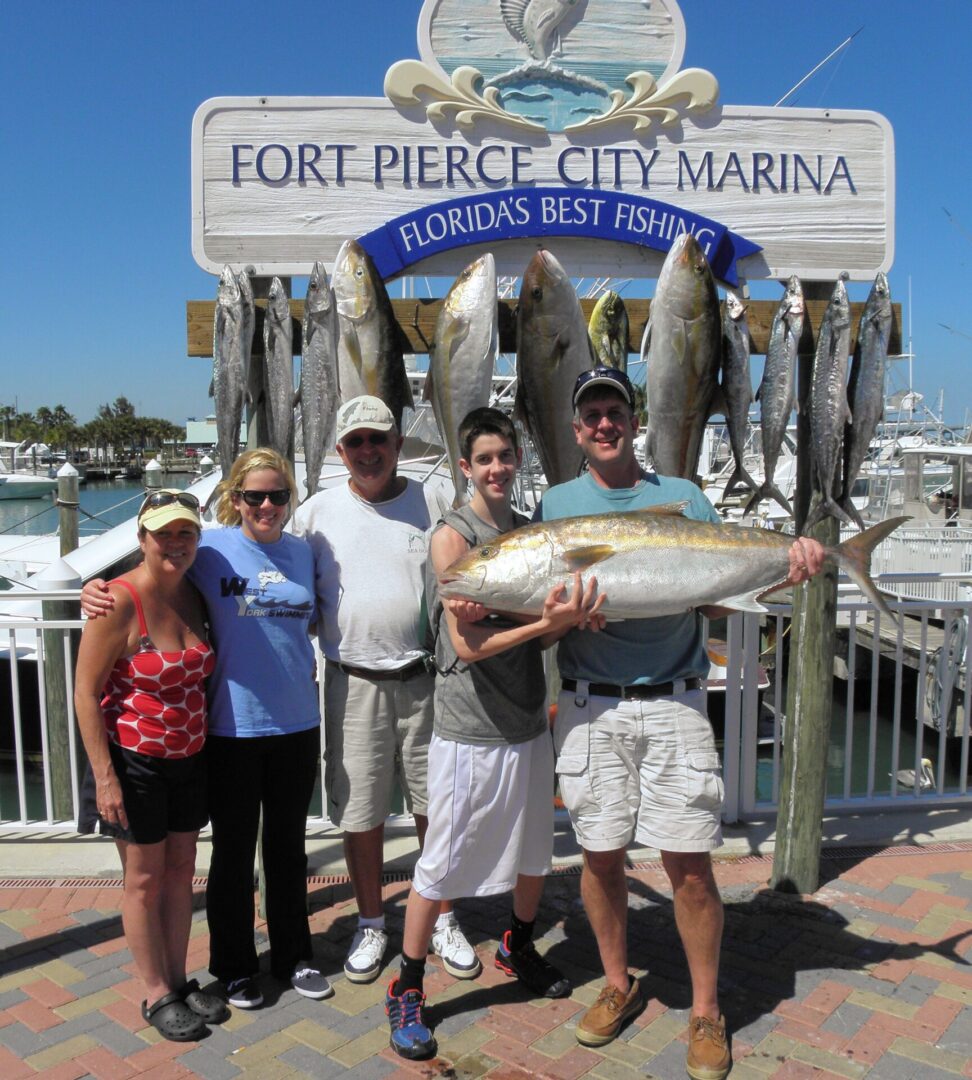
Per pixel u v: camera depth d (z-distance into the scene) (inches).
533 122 157.8
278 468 123.7
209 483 362.0
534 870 125.4
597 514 110.4
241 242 155.9
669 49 159.5
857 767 386.6
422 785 134.9
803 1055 113.8
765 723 381.7
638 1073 110.8
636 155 160.6
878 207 166.6
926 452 674.8
